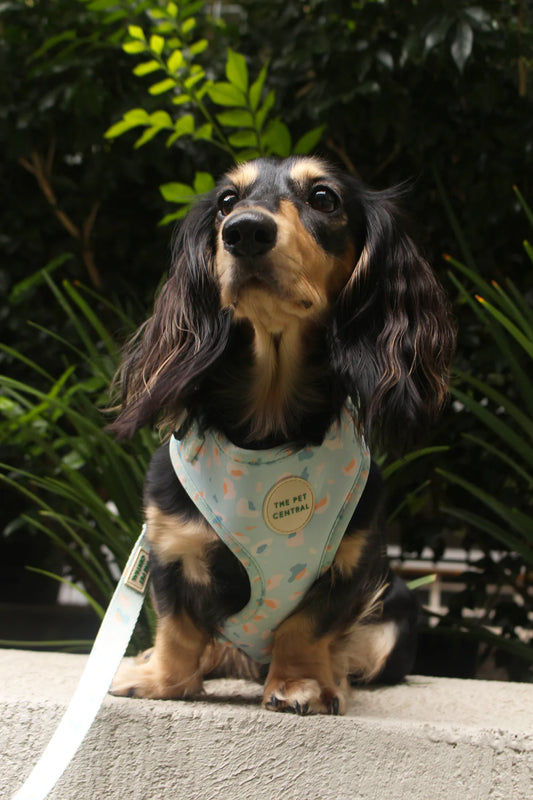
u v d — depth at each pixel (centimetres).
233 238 67
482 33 108
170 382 74
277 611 72
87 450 102
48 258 126
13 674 78
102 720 69
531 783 67
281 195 73
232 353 75
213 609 73
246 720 68
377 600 82
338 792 67
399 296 77
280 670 72
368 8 112
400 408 75
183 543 71
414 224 82
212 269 77
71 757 63
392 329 76
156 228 126
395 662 84
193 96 106
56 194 127
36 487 118
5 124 119
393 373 75
